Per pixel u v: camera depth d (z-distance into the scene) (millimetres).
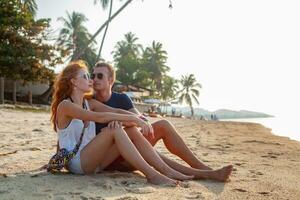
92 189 3232
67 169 3910
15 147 6125
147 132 3738
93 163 3771
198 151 6988
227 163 5367
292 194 3387
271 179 4102
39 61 27703
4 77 26469
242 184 3738
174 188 3359
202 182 3707
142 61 71812
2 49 25438
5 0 26266
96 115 3711
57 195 3004
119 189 3262
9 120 12734
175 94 82188
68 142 3809
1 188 3199
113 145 3846
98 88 4223
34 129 9438
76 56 30922
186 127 17547
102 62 4305
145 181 3625
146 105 46031
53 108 3971
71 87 3887
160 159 3721
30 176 3705
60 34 49781
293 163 5648
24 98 30516
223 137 11555
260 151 7445
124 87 39125
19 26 26375
